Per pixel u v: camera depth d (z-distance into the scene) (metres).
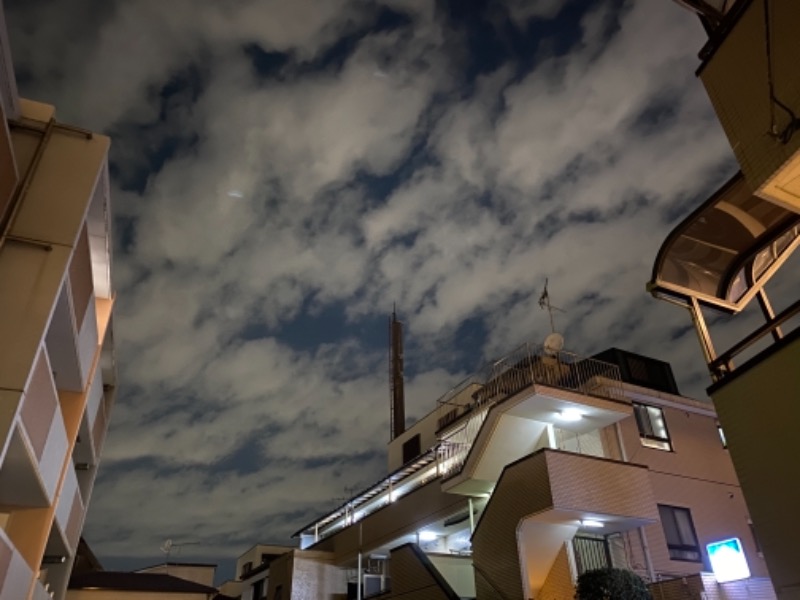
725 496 16.92
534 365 16.70
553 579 13.37
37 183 9.79
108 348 16.55
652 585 12.86
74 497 14.53
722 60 5.79
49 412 9.95
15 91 9.82
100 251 12.64
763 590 11.74
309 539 28.67
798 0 5.04
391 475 21.55
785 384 5.87
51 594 14.98
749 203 6.95
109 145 10.63
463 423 19.61
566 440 16.92
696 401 18.17
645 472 14.30
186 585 24.19
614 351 18.69
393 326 33.75
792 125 4.96
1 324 8.34
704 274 7.71
